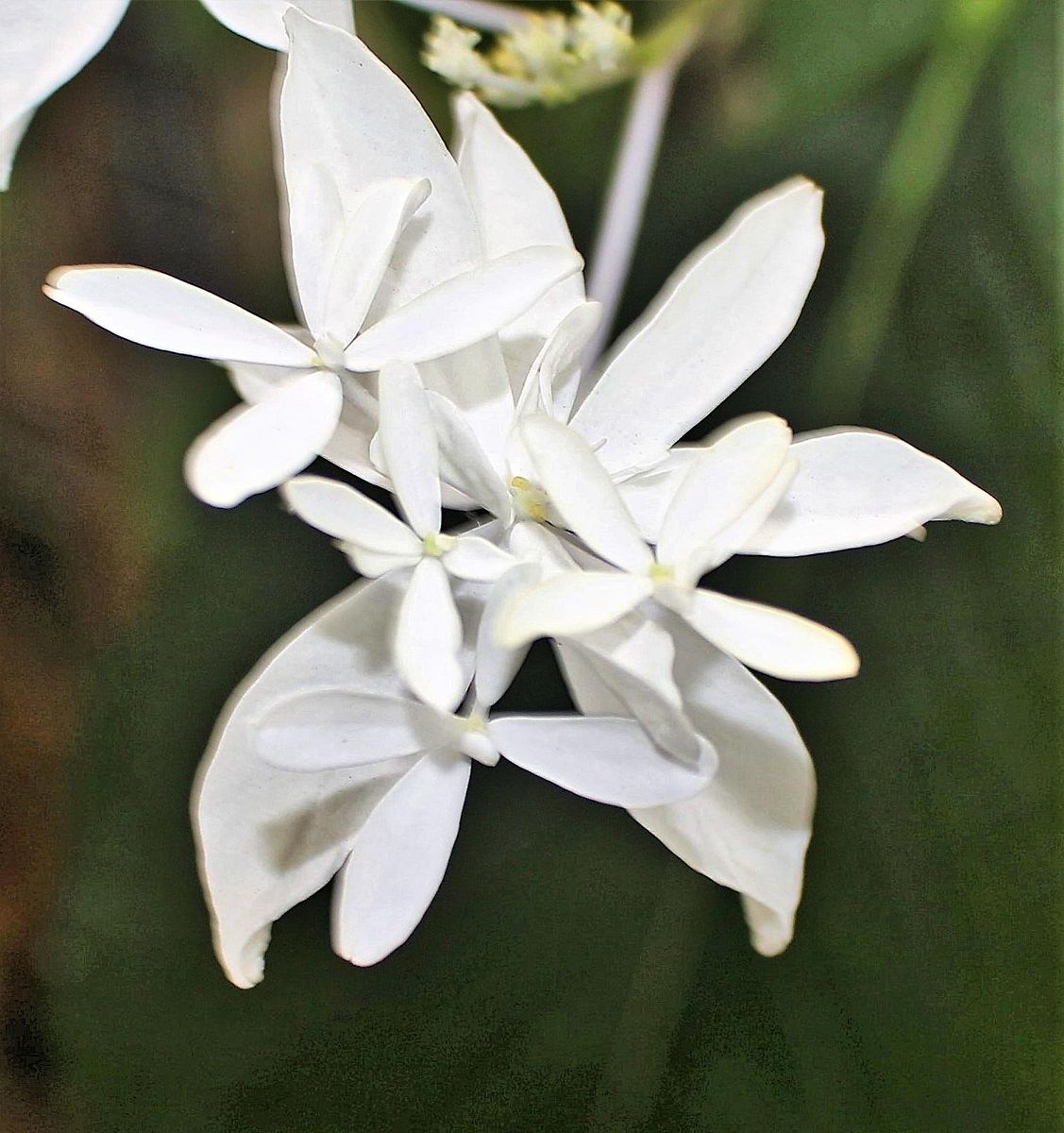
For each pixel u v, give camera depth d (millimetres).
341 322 139
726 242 145
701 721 147
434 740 140
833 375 196
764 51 199
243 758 146
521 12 188
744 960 209
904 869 200
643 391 147
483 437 147
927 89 194
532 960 215
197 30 211
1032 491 195
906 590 198
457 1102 212
